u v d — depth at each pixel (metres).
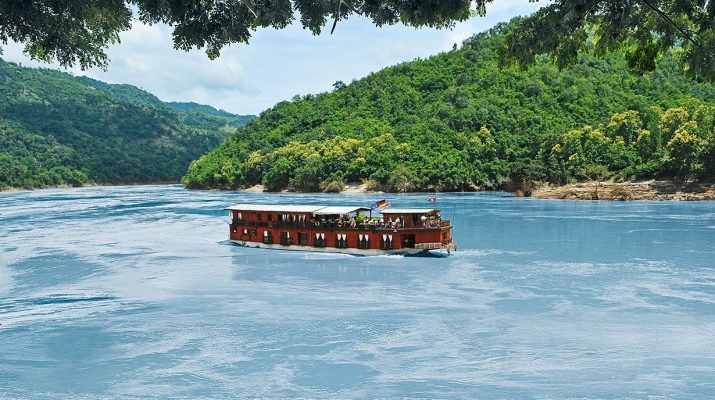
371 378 30.75
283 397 28.59
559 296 46.72
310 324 40.03
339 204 143.25
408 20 20.17
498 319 40.66
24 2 15.23
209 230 92.06
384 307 44.16
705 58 17.09
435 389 29.27
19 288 51.53
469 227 91.25
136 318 41.84
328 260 64.25
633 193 141.88
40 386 30.06
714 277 52.56
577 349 34.59
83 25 17.34
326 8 19.64
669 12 17.58
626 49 19.31
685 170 143.75
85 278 55.56
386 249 66.88
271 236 72.88
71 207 141.88
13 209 136.12
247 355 34.25
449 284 51.56
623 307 43.12
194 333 38.34
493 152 196.25
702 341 35.59
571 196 149.25
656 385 29.36
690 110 158.75
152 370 32.06
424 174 189.38
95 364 33.00
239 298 47.41
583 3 16.89
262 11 19.03
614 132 175.00
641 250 67.56
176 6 17.45
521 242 75.44
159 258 66.25
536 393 28.59
